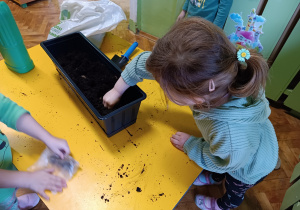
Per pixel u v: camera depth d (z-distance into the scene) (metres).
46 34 1.93
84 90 0.75
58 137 0.64
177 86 0.44
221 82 0.44
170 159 0.63
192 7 1.47
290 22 1.25
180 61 0.41
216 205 0.93
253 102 0.52
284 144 1.30
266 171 0.67
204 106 0.51
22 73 0.81
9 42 0.71
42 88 0.77
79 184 0.55
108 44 1.00
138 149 0.64
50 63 0.86
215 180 1.00
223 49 0.42
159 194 0.55
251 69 0.45
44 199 0.52
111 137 0.66
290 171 1.18
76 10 0.95
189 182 0.58
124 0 2.51
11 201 0.71
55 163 0.58
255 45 1.45
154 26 2.00
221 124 0.50
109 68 0.81
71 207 0.52
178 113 0.75
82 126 0.68
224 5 1.32
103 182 0.56
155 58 0.45
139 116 0.73
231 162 0.52
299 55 1.27
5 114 0.58
